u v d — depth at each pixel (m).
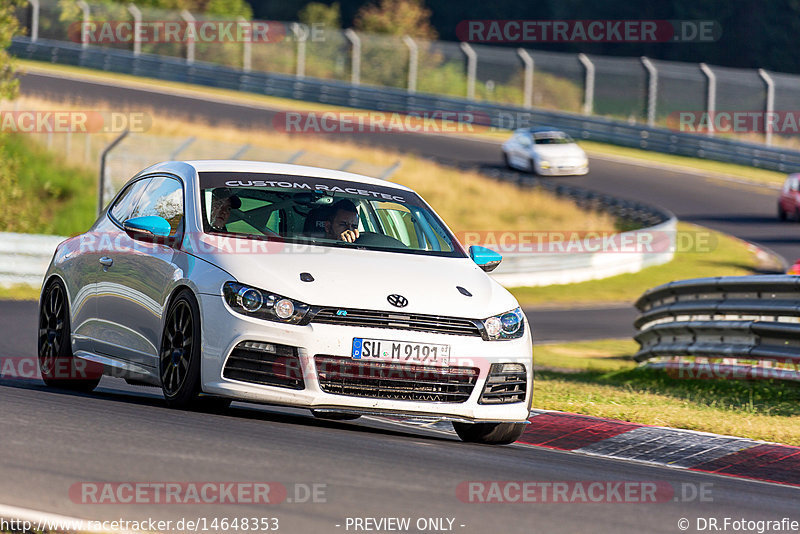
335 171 29.06
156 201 27.39
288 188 26.98
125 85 159.38
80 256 28.69
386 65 173.00
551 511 16.86
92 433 19.34
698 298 43.88
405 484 17.59
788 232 117.31
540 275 91.31
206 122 135.38
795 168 150.25
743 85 161.00
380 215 27.27
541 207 118.06
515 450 24.98
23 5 97.38
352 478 17.55
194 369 23.41
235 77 168.25
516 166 134.88
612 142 158.50
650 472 23.11
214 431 20.86
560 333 67.38
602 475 21.22
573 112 167.75
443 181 121.44
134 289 25.95
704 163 152.50
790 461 26.05
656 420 29.94
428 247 26.98
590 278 94.88
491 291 25.25
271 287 23.02
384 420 29.81
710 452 26.73
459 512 16.02
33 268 62.69
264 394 22.53
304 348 22.58
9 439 18.27
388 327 23.12
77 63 172.88
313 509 15.34
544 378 42.84
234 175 27.03
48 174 101.38
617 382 42.91
